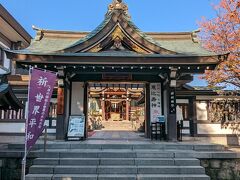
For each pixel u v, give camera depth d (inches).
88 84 568.4
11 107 399.2
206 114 656.4
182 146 420.5
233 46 585.9
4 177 373.1
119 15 507.8
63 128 494.6
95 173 342.6
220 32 622.2
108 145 413.7
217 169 379.2
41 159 362.3
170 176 331.6
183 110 661.9
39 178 325.7
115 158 370.6
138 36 504.7
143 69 515.5
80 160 361.7
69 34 614.9
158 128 523.2
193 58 481.1
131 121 1339.8
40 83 307.3
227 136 640.4
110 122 1343.5
